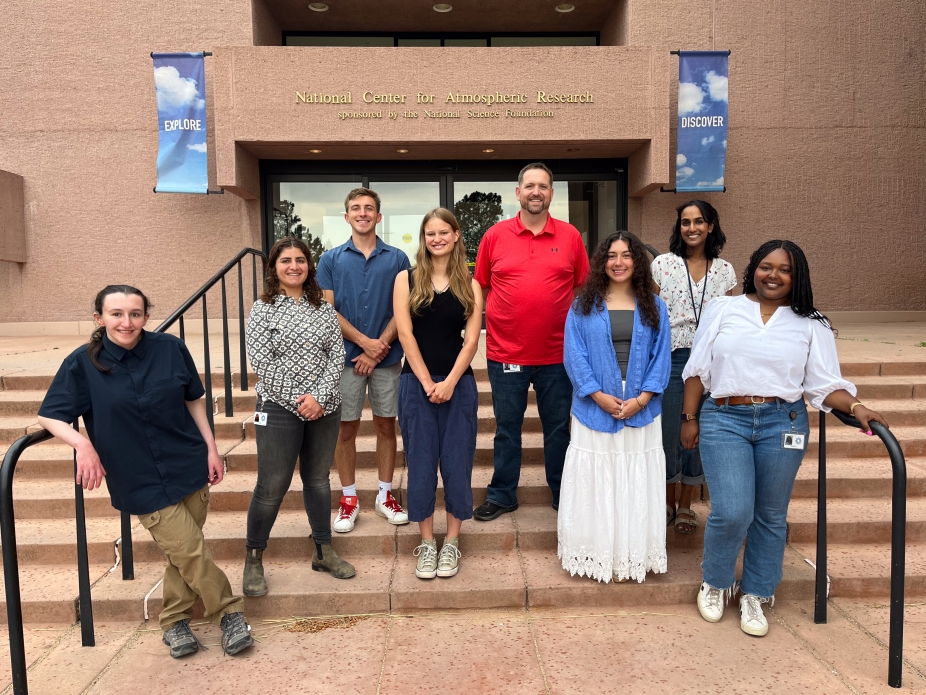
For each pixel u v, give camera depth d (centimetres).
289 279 291
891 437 244
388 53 757
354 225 358
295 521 359
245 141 757
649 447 302
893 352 571
